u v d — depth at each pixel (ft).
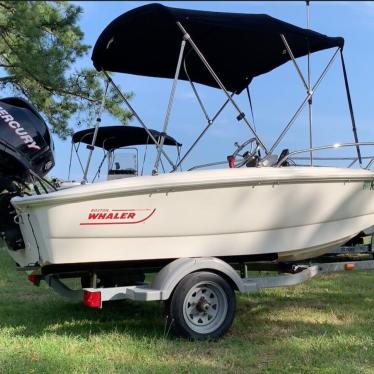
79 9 31.45
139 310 16.88
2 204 14.83
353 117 16.78
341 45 16.14
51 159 16.10
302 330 14.25
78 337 13.61
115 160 24.80
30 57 28.14
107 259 13.19
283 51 16.94
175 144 21.54
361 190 15.55
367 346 12.64
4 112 15.48
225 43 16.31
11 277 22.90
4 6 25.89
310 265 15.64
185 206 13.53
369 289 19.94
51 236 12.75
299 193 14.60
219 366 11.47
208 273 13.33
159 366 11.35
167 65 17.99
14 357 11.87
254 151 15.70
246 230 14.24
